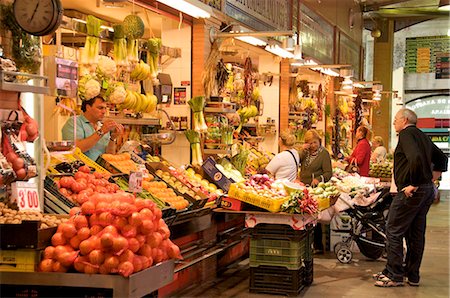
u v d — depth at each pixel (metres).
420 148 7.45
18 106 4.37
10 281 4.02
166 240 4.41
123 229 4.01
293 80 12.61
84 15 7.79
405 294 7.29
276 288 7.07
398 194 7.56
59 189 4.97
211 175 7.83
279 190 7.38
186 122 8.39
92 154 6.45
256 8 10.47
